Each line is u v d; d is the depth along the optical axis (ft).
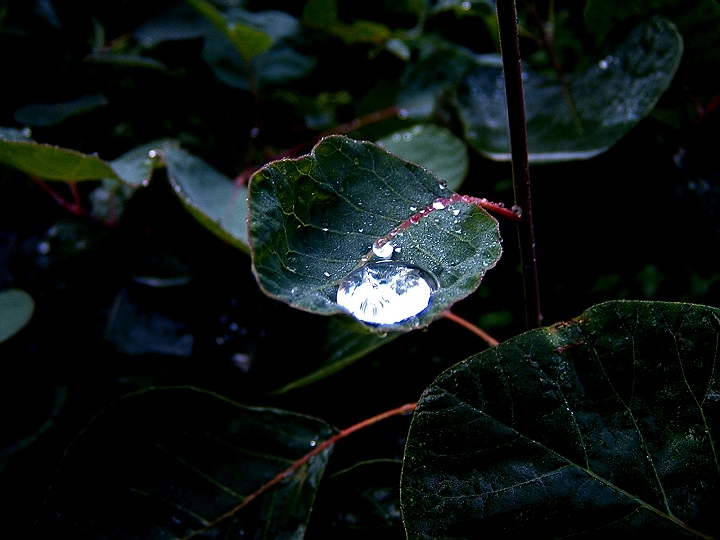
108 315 1.07
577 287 1.15
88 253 1.11
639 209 1.10
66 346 1.06
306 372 0.99
